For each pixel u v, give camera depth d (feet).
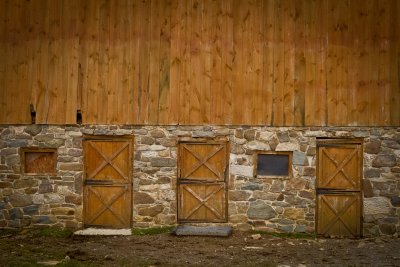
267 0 32.60
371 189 31.83
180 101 32.78
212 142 32.78
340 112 32.14
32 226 32.99
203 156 32.83
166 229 32.30
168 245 29.22
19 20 33.42
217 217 32.63
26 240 30.68
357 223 31.96
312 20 32.42
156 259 26.03
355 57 32.22
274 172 32.50
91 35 33.19
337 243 30.30
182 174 32.89
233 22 32.71
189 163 32.86
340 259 26.17
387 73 32.04
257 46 32.58
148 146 32.81
